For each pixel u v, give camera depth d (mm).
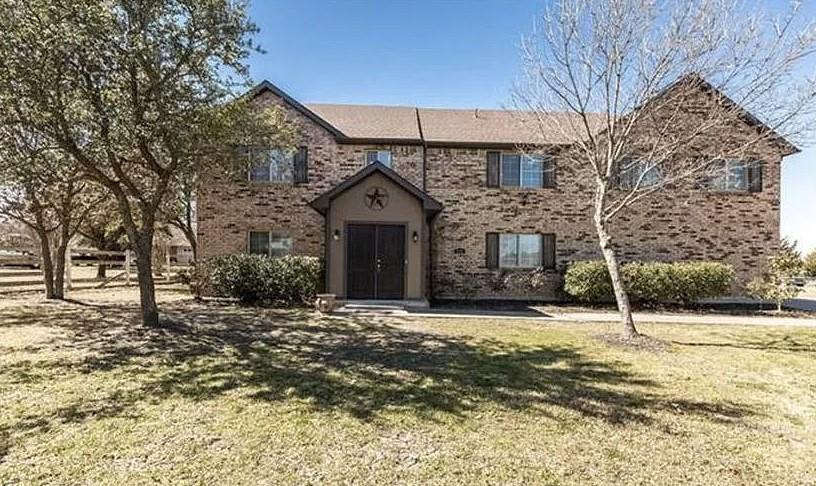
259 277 14000
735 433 4984
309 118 16344
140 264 10109
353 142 16312
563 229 16656
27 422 4996
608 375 7055
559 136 14594
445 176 16547
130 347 8367
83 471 3959
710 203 16562
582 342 9312
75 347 8336
